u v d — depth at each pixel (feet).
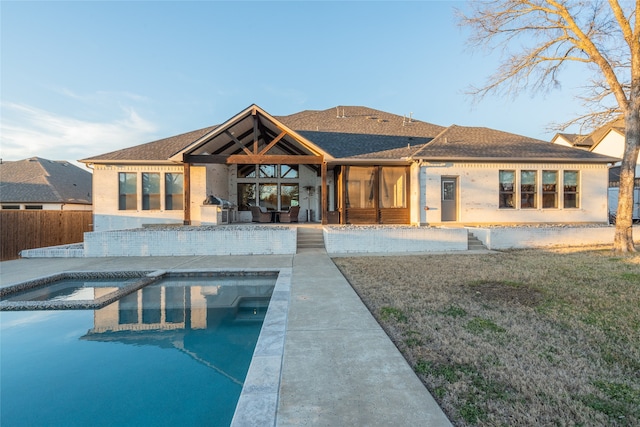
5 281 24.06
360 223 51.75
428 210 48.70
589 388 8.93
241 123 50.98
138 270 27.32
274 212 58.80
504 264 27.86
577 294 18.40
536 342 11.98
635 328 13.42
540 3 40.32
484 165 49.44
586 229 41.39
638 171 78.07
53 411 10.19
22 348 14.65
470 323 13.94
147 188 52.42
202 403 10.52
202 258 33.83
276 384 8.86
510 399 8.45
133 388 11.41
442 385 9.09
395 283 21.36
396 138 58.80
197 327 17.26
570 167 50.67
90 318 18.44
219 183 59.88
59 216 47.29
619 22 35.22
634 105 34.78
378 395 8.41
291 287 20.56
